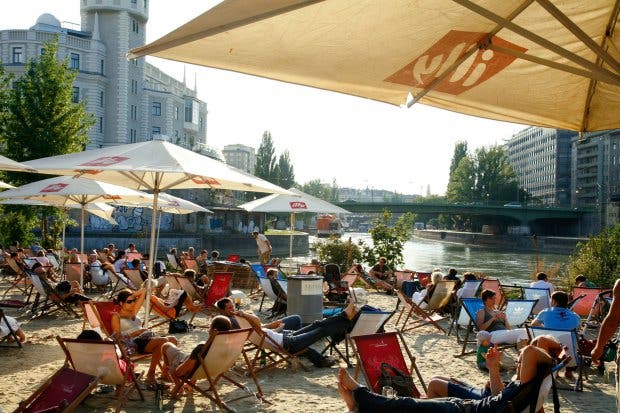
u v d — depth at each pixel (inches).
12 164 307.9
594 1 133.9
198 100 3971.5
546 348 203.0
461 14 123.6
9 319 380.5
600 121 186.5
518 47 146.3
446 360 370.9
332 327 335.0
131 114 3201.3
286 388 296.8
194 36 106.6
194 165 303.0
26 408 207.8
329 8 113.0
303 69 136.5
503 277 1701.5
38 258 672.4
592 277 765.9
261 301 600.7
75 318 484.7
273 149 4158.5
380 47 129.5
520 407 187.3
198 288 513.7
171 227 2406.5
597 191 4744.1
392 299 664.4
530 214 3622.0
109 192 499.8
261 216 2861.7
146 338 286.7
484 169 5438.0
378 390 240.5
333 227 4429.1
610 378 337.7
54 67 1175.0
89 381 212.1
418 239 5866.1
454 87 160.9
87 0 3085.6
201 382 303.4
